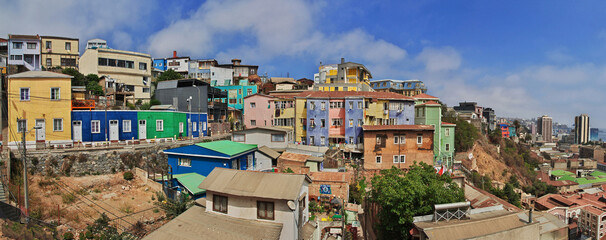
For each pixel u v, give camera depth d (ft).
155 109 158.10
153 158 113.29
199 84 181.57
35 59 189.67
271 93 230.07
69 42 200.03
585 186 259.39
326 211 95.86
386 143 143.13
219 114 193.16
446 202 72.54
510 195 161.58
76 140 107.14
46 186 86.28
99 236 63.93
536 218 68.69
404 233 72.84
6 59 160.04
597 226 147.64
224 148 103.60
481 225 62.18
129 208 80.38
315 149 148.05
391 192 73.77
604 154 431.84
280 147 143.33
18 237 58.90
